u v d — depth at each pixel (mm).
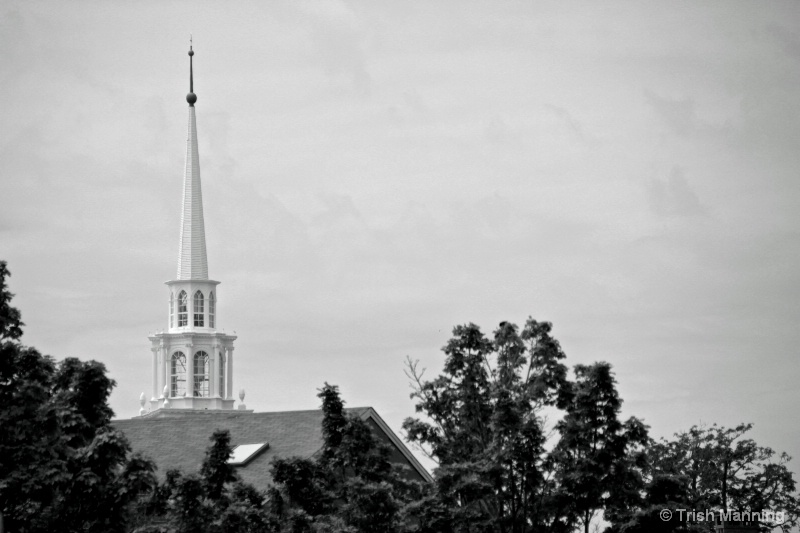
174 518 75062
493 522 83938
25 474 70812
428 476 102125
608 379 84750
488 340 90438
